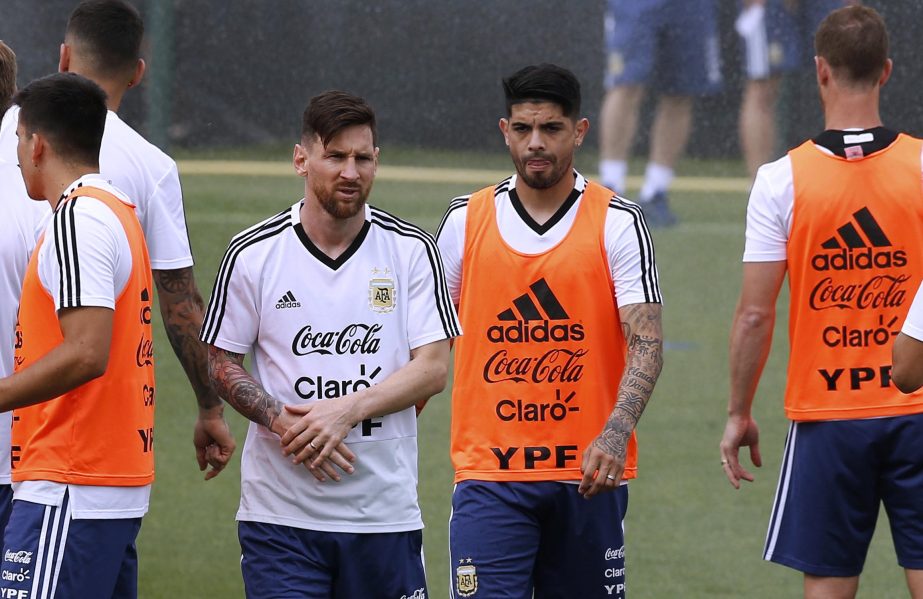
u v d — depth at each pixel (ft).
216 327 44.60
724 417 88.53
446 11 145.07
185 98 142.82
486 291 48.08
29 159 44.19
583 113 146.72
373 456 44.09
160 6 142.00
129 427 44.06
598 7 145.48
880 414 48.55
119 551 44.11
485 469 47.93
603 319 47.67
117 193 44.14
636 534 71.05
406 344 44.88
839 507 49.32
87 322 41.57
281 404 43.52
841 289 48.93
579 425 47.62
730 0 137.49
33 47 135.95
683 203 136.15
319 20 143.84
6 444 48.55
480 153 145.28
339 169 42.70
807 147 49.73
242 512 44.98
